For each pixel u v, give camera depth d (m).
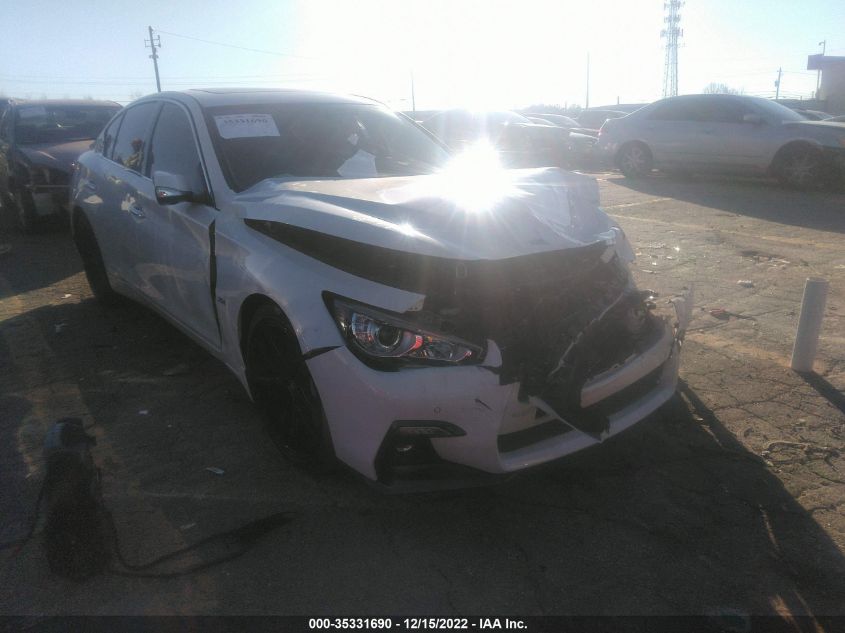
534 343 2.81
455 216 3.11
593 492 3.26
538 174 3.94
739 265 6.98
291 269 3.10
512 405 2.72
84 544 2.69
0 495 3.25
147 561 2.81
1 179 9.38
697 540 2.91
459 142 16.09
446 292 2.90
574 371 2.84
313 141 4.29
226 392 4.32
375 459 2.76
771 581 2.67
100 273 5.71
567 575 2.73
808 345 4.36
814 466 3.40
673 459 3.50
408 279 2.92
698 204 10.50
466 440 2.72
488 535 2.97
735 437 3.68
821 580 2.67
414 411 2.68
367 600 2.60
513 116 16.92
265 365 3.39
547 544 2.91
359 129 4.55
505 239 2.99
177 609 2.56
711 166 12.41
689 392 4.17
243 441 3.74
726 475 3.35
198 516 3.10
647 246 7.84
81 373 4.62
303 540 2.94
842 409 3.94
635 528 3.00
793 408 3.96
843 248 7.56
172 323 4.53
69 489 2.67
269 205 3.39
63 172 8.32
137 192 4.57
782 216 9.41
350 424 2.80
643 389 3.38
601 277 3.44
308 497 3.24
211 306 3.76
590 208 3.74
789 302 5.80
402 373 2.70
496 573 2.74
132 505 3.18
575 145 16.31
